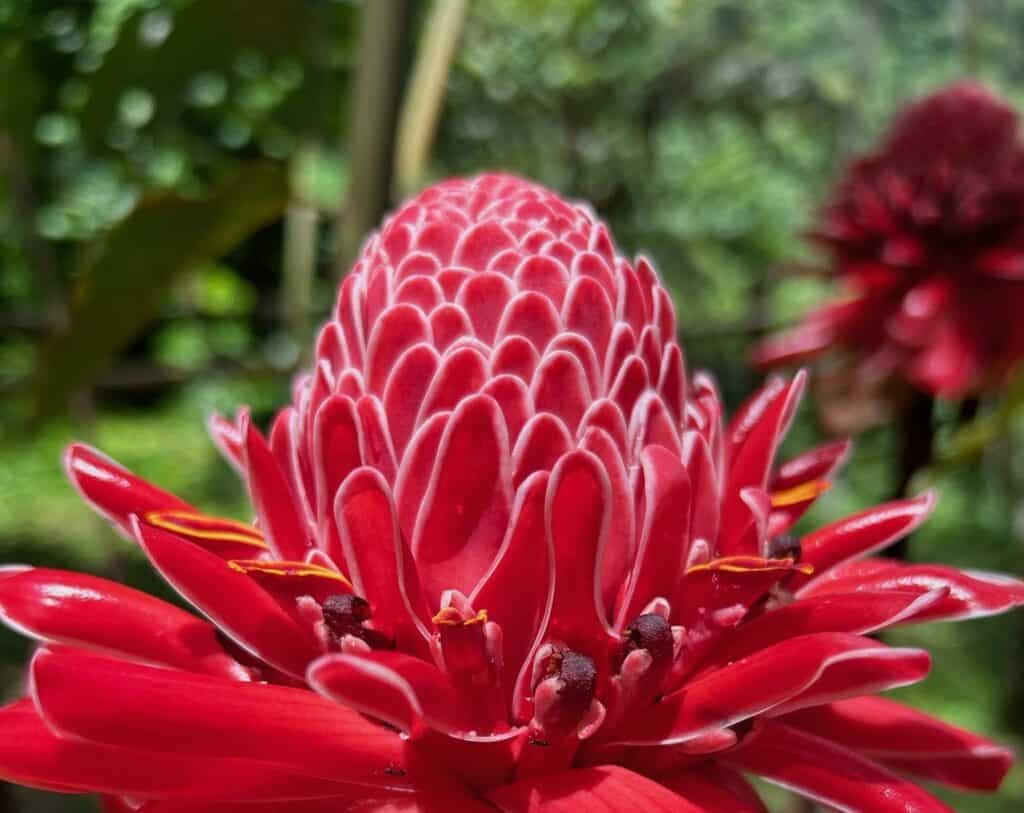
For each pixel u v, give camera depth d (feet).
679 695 0.40
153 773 0.38
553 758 0.39
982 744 0.45
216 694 0.37
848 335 1.14
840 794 0.40
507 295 0.42
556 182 2.91
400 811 0.38
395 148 0.76
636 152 2.94
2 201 1.44
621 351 0.42
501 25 2.71
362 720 0.39
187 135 1.52
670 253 3.12
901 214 1.12
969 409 1.09
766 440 0.45
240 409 0.44
